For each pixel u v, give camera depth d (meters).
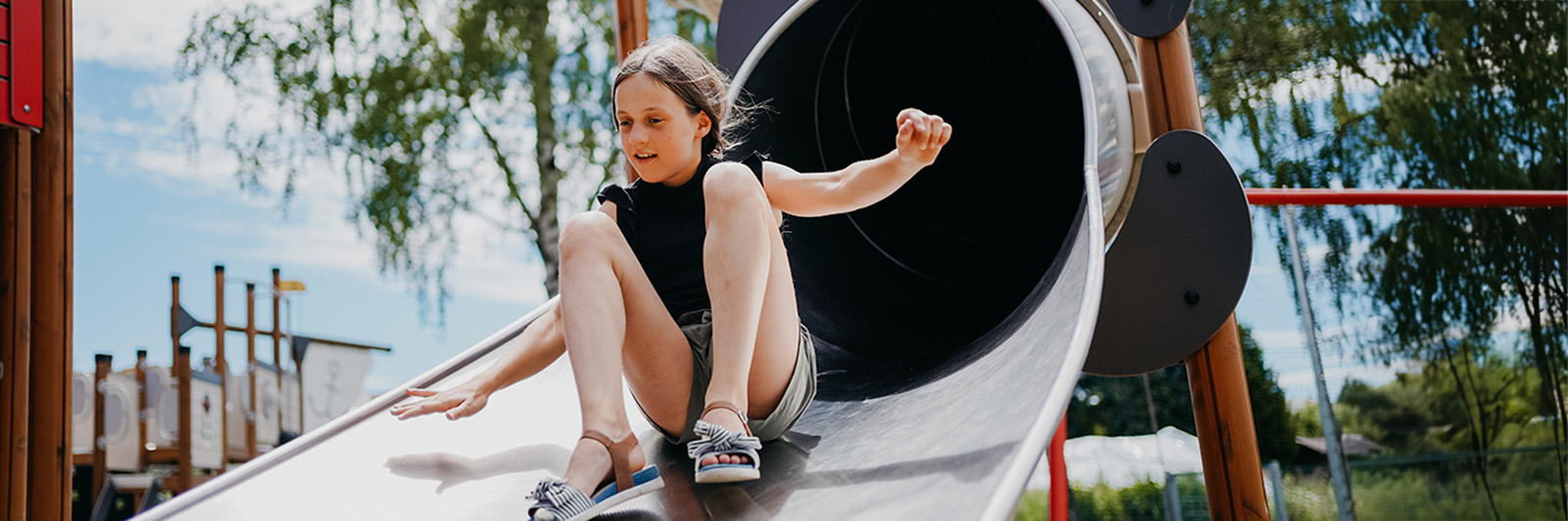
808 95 2.43
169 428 6.32
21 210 2.52
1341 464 5.00
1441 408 9.19
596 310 1.39
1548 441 8.95
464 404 1.68
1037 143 2.73
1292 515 7.35
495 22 9.50
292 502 1.58
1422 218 8.91
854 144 2.53
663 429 1.59
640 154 1.58
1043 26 2.67
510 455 1.68
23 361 2.47
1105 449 9.51
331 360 8.23
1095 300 1.35
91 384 6.19
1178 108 2.39
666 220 1.63
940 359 1.94
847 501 1.21
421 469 1.65
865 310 2.30
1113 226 2.34
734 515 1.27
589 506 1.25
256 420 7.14
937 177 2.62
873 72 2.57
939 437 1.34
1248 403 2.29
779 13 2.68
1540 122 8.70
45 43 2.60
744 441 1.35
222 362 6.77
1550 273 8.76
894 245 2.48
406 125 9.20
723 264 1.41
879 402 1.73
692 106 1.61
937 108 2.67
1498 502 8.66
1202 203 2.30
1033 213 2.65
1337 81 8.73
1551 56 8.75
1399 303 8.99
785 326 1.51
